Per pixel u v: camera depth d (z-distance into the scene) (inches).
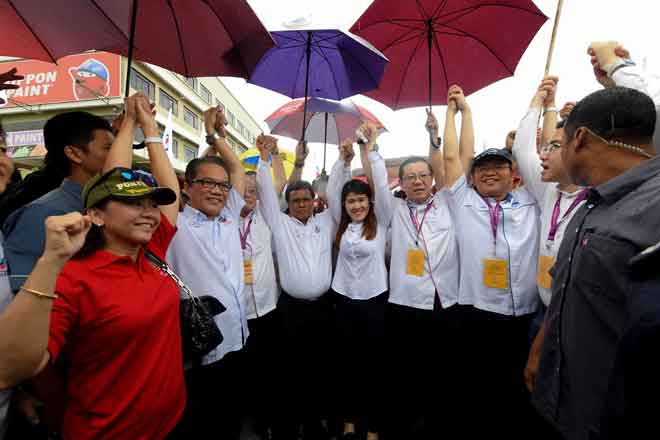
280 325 99.9
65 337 38.7
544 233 75.0
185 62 77.9
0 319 31.7
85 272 41.7
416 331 89.9
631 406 29.7
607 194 39.4
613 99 40.4
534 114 82.4
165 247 58.4
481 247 82.6
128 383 43.1
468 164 93.0
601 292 38.2
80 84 574.6
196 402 70.6
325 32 99.9
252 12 64.5
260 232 99.0
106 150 61.2
